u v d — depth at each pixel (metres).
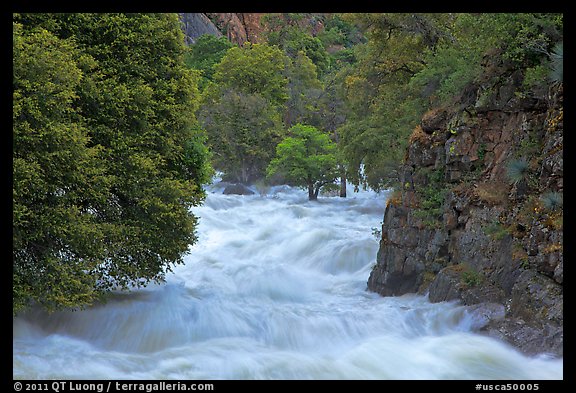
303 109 57.34
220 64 57.28
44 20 14.07
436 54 20.56
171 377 10.34
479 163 14.33
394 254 15.92
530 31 13.48
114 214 14.61
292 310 14.23
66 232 12.34
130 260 14.96
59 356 11.38
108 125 14.54
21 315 13.12
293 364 10.84
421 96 21.31
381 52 26.55
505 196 13.30
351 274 19.67
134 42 15.60
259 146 48.94
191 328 13.37
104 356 11.45
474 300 12.62
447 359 10.66
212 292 16.77
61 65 12.20
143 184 14.88
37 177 11.54
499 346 10.99
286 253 22.38
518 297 11.56
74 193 12.74
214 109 49.38
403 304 14.28
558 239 11.09
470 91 15.09
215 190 45.31
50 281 11.94
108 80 14.42
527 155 12.98
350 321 13.05
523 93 13.52
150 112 15.08
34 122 11.76
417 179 15.85
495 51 14.55
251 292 17.09
